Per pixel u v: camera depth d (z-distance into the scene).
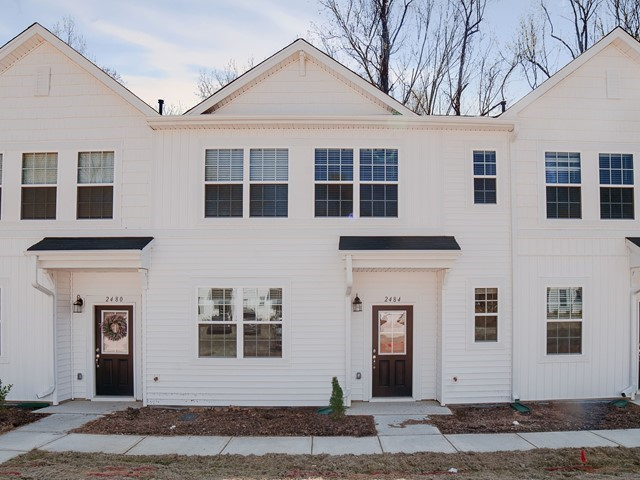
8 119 11.55
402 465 7.55
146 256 10.95
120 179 11.35
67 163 11.45
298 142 11.32
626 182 11.72
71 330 11.85
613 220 11.59
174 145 11.34
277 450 8.29
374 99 11.47
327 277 11.18
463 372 11.20
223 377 11.12
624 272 11.59
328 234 11.23
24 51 11.56
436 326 11.61
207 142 11.33
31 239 11.42
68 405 11.26
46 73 11.55
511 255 11.33
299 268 11.19
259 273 11.18
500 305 11.29
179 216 11.27
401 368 11.68
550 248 11.45
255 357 11.13
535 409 10.74
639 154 11.69
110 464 7.56
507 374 11.27
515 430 9.34
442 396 11.13
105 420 10.05
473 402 11.18
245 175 11.28
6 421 9.88
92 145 11.41
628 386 11.48
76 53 11.32
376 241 10.93
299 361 11.11
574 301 11.51
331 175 11.34
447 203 11.33
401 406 11.05
